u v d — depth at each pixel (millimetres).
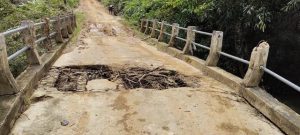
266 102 4445
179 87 5746
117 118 4152
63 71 6770
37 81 5500
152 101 4824
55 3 22781
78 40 12703
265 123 4203
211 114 4398
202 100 4953
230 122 4160
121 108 4508
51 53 7680
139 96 5043
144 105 4648
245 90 5109
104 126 3904
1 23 11312
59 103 4648
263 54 5004
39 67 5926
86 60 7867
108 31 17859
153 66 7527
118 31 18203
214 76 6480
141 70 7113
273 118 4199
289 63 9734
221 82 6129
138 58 8648
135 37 15656
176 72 7023
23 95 4453
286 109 4172
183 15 12250
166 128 3893
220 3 9250
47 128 3818
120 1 33156
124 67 7285
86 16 28875
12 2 15398
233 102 4945
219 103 4855
